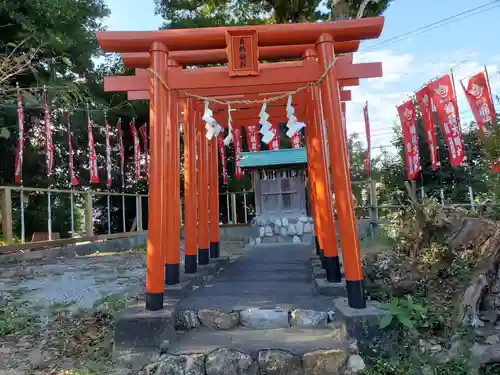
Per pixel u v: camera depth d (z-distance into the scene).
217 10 14.17
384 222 9.95
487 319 3.64
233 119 7.06
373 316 3.27
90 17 11.45
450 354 3.16
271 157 11.00
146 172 13.55
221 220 17.11
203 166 6.59
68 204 14.58
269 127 4.09
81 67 11.51
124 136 14.77
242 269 6.58
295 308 3.91
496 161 5.37
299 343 3.26
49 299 5.04
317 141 5.02
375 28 3.71
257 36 3.78
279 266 6.79
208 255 6.49
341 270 5.79
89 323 4.09
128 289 5.55
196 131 6.43
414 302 3.79
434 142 7.60
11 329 4.03
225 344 3.31
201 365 3.12
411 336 3.25
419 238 5.05
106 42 3.70
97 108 12.06
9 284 6.05
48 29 8.66
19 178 9.07
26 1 8.38
